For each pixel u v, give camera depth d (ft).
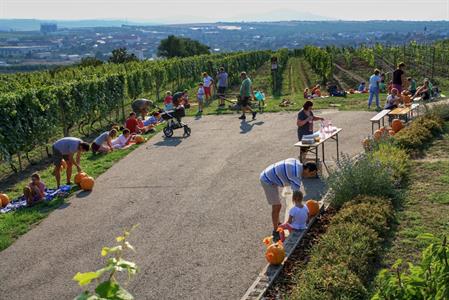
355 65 170.50
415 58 161.58
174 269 29.89
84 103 73.67
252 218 36.73
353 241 28.14
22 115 57.72
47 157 63.77
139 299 26.89
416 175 41.47
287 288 26.43
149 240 34.22
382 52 188.96
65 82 74.74
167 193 43.60
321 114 74.54
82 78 84.48
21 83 92.73
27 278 30.42
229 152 55.93
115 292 7.58
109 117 89.40
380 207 32.96
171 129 65.26
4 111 54.80
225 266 29.78
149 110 90.02
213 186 44.62
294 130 64.69
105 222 38.09
